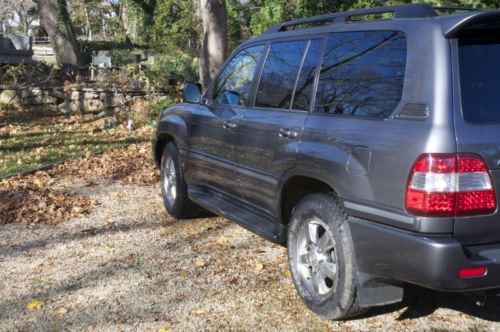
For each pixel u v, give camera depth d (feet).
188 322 12.57
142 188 24.66
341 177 11.29
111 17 100.99
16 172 26.43
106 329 12.30
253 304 13.38
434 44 10.30
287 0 41.39
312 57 13.48
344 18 13.21
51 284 14.70
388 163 10.34
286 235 14.07
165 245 17.54
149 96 44.52
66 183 25.22
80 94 46.98
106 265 15.94
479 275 9.84
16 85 49.80
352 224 11.10
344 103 11.98
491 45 10.57
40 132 38.58
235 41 52.75
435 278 9.76
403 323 12.30
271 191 13.88
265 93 14.90
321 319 12.54
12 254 16.89
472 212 9.74
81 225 19.60
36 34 149.59
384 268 10.60
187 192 19.31
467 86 10.08
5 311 13.23
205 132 17.29
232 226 19.36
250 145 14.70
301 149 12.53
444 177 9.61
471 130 9.80
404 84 10.62
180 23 68.03
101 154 31.40
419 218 9.81
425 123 9.96
